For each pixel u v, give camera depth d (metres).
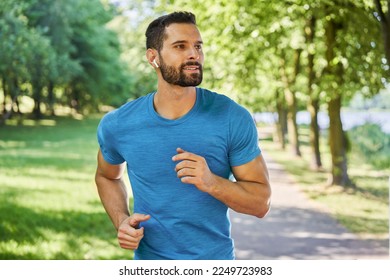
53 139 38.31
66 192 16.25
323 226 12.01
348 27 15.23
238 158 3.29
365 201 15.60
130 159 3.38
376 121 29.25
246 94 21.11
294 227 11.89
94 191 16.72
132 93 66.25
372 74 15.92
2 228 10.95
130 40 38.38
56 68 47.31
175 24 3.12
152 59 3.26
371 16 13.33
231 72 17.95
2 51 35.94
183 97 3.24
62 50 50.72
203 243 3.35
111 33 61.66
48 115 62.06
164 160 3.27
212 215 3.33
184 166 3.04
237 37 14.87
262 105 33.75
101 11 59.75
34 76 43.88
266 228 11.80
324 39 16.53
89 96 66.00
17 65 38.81
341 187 17.48
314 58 19.64
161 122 3.27
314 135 23.80
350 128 29.61
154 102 3.34
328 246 10.02
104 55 60.31
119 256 9.09
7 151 28.70
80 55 59.38
